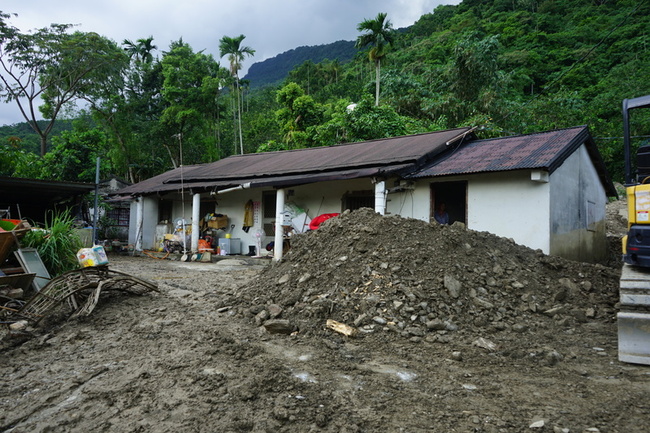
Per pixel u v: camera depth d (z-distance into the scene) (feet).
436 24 253.03
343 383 11.93
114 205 66.85
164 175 64.18
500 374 12.77
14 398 11.10
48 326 17.12
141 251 52.37
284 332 16.21
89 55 89.81
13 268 21.86
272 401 10.66
